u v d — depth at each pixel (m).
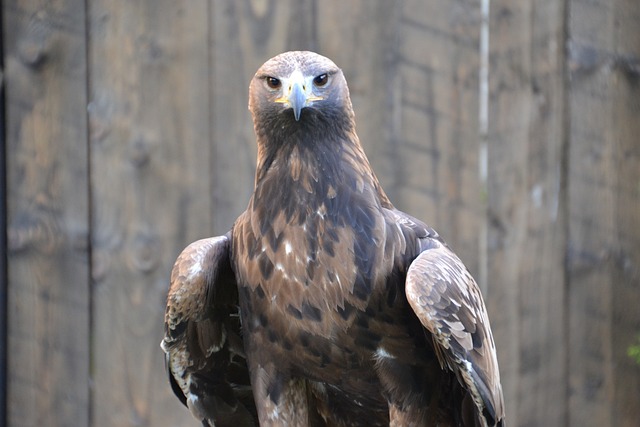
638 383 11.64
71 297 11.52
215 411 9.34
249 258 8.54
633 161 11.52
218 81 11.35
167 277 11.45
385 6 11.31
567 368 11.57
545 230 11.50
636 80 11.48
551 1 11.39
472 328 8.27
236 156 11.39
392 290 8.44
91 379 11.57
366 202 8.53
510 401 11.49
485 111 11.41
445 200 11.42
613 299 11.58
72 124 11.41
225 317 9.13
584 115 11.47
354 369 8.59
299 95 8.47
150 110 11.38
